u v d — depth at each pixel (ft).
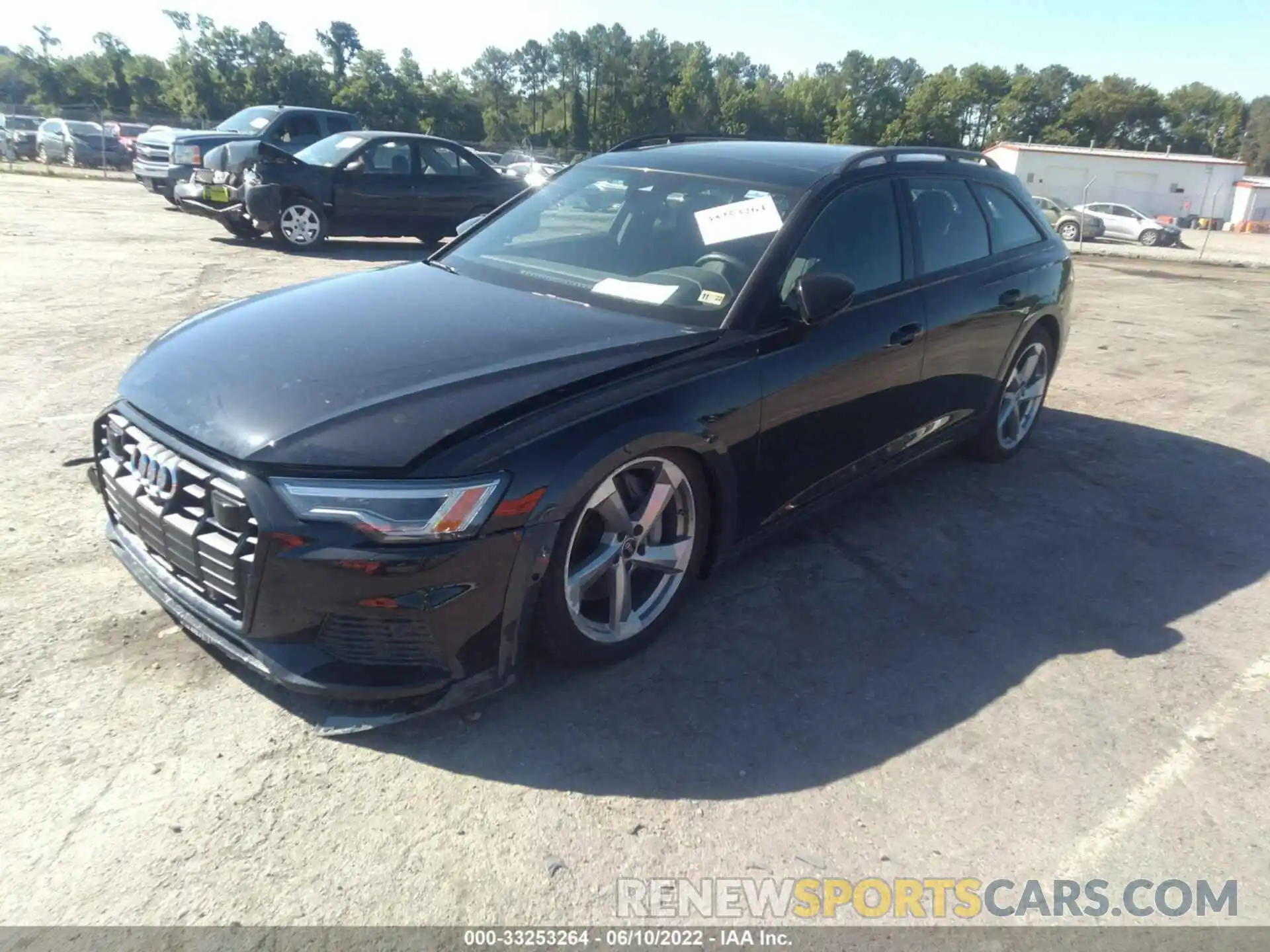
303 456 8.14
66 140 89.15
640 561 10.16
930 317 13.52
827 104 329.11
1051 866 7.95
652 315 11.12
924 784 8.80
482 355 9.71
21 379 18.47
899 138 327.88
